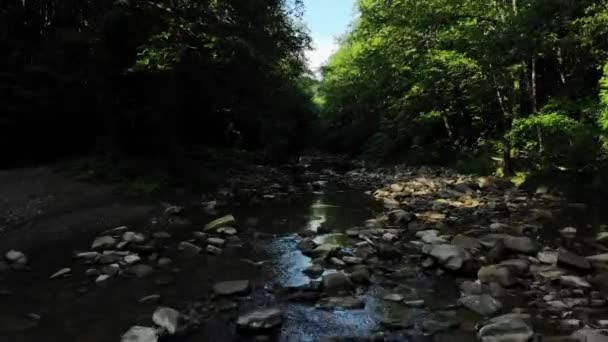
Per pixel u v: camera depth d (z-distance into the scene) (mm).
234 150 36562
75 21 20000
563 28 19281
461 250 9312
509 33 18656
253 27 21516
